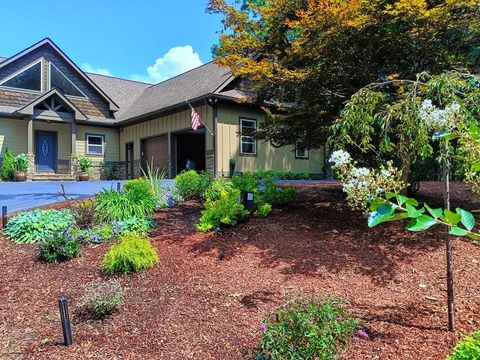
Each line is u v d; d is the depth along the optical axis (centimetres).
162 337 309
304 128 674
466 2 464
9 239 536
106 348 297
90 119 1703
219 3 618
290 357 245
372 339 292
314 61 580
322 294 373
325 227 573
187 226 593
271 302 361
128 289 395
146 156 1694
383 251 477
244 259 466
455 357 219
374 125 495
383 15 482
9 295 391
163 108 1453
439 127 243
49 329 329
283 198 693
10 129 1562
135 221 565
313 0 509
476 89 382
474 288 379
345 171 234
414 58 563
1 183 1317
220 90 1339
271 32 610
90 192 971
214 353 285
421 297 367
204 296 377
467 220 170
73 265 458
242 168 1404
